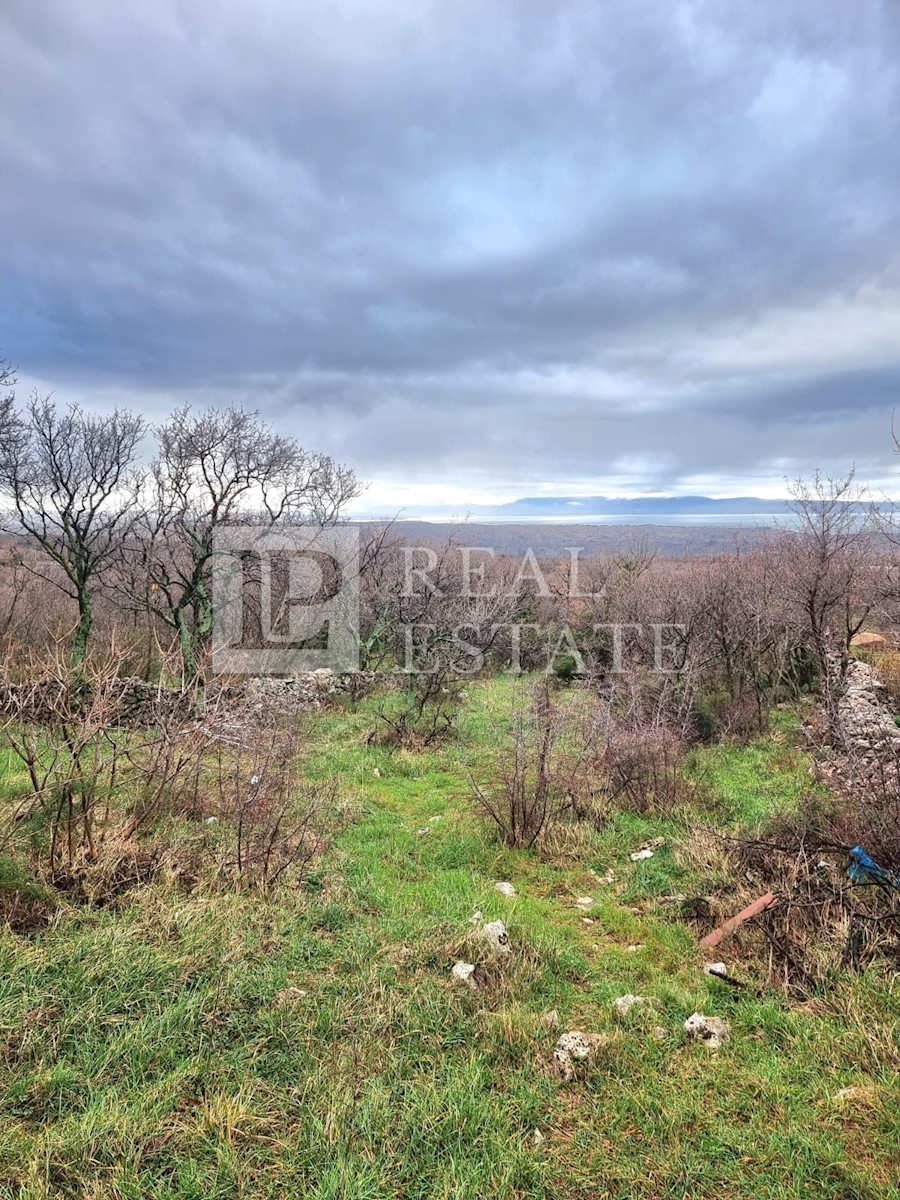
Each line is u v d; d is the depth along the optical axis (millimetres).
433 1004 3381
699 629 11391
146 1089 2691
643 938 4332
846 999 3266
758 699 9594
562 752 7586
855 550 9531
